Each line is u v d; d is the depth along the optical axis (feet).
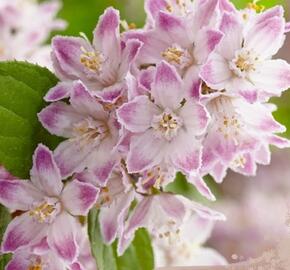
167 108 1.01
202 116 1.00
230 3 1.02
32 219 1.03
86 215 1.03
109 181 1.03
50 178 1.02
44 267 1.03
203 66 0.99
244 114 1.02
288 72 1.02
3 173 1.03
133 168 1.00
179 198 1.04
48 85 1.04
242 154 1.05
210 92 1.02
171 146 1.01
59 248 1.01
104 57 1.02
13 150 1.03
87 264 1.09
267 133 1.03
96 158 1.02
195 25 1.01
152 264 1.10
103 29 1.03
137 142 1.01
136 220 1.03
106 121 1.02
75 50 1.04
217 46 1.00
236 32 1.01
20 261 1.03
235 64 1.01
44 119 1.03
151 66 1.02
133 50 1.01
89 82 1.04
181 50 1.01
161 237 1.04
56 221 1.03
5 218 1.05
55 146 1.04
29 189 1.03
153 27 1.03
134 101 1.00
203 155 1.02
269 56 1.03
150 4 1.04
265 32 1.02
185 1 1.04
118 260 1.09
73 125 1.03
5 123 1.02
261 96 1.02
